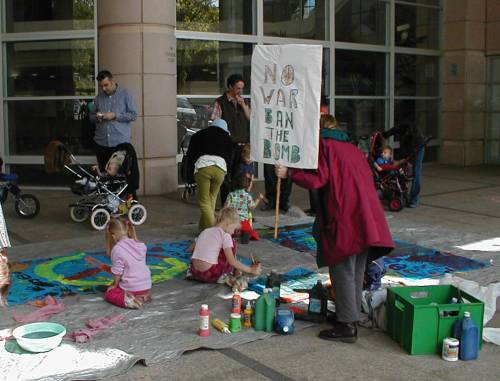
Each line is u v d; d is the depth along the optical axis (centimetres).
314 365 447
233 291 586
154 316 526
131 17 1042
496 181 1313
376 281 566
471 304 469
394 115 1513
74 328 498
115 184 849
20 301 557
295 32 1334
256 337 489
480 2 1547
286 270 661
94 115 932
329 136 484
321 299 522
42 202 1024
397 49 1498
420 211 991
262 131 531
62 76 1144
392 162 1005
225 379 424
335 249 470
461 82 1550
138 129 1066
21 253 709
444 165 1569
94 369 426
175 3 1094
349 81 1430
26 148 1158
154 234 805
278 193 549
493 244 783
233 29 1246
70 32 1124
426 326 464
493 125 1591
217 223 624
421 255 727
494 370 443
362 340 493
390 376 432
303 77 489
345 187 466
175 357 452
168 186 1103
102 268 649
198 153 757
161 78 1071
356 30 1434
